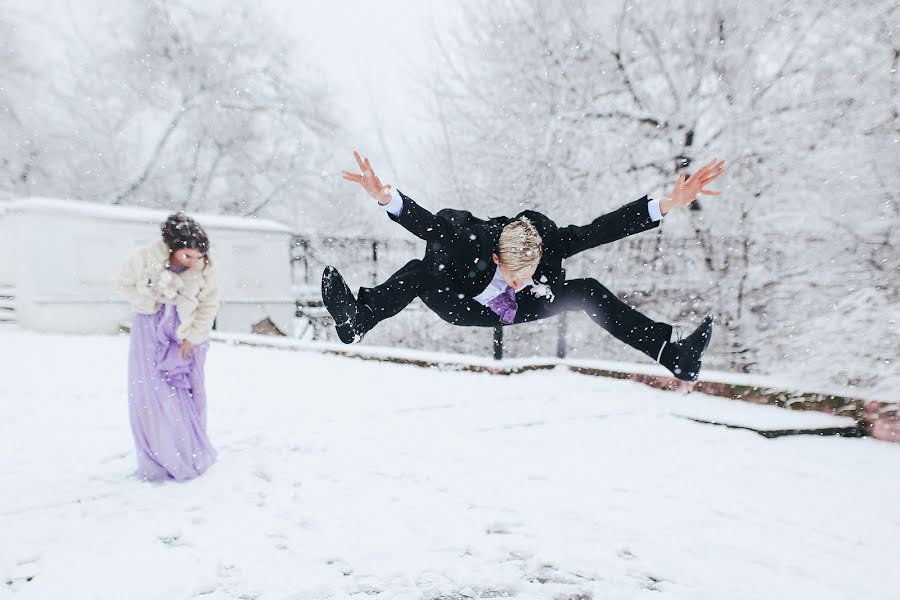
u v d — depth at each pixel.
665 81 10.02
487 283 2.28
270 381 6.47
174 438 3.21
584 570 2.26
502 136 11.02
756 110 8.55
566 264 10.18
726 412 5.13
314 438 4.09
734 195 8.57
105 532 2.59
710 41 9.14
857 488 3.30
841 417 4.86
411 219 2.22
